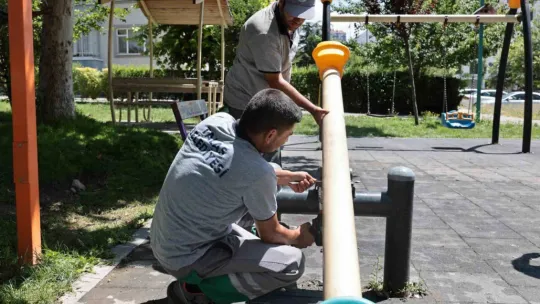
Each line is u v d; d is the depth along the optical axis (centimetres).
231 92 347
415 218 483
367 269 349
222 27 1119
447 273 345
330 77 256
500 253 388
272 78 316
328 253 154
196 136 224
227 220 219
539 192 603
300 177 261
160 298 299
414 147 994
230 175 210
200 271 217
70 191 535
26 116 321
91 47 3062
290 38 329
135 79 987
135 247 389
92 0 1820
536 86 3728
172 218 216
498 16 870
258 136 215
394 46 1939
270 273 222
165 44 1891
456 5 1841
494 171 739
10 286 295
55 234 400
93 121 863
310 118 1567
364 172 721
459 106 2164
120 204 512
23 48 317
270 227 222
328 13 393
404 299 300
